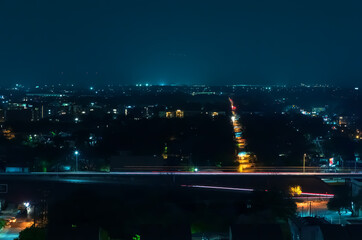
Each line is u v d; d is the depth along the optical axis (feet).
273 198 248.73
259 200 251.39
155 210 255.50
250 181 311.68
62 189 298.76
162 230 155.53
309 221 181.88
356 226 159.22
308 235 162.09
